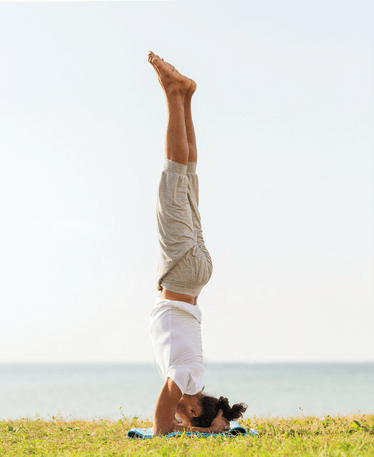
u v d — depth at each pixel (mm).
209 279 6637
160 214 6590
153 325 6422
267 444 4840
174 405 5812
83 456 4484
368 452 4230
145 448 4691
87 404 37469
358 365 194250
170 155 6648
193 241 6543
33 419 8289
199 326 6445
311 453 4152
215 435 5652
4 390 58250
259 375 97312
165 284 6457
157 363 6398
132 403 37469
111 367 188625
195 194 6984
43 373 127250
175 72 6789
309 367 167000
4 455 4719
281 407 35719
